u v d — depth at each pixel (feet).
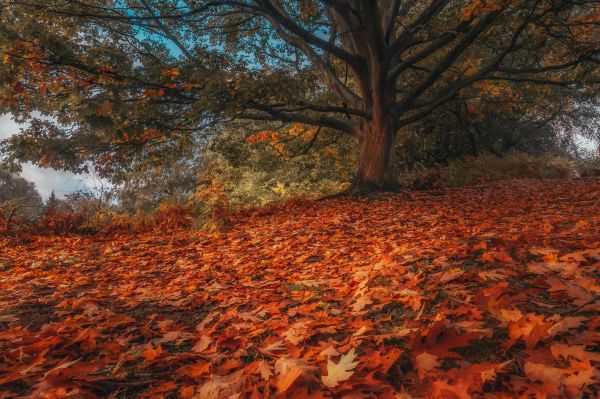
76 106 23.71
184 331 8.23
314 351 6.34
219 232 24.90
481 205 26.58
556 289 7.71
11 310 10.11
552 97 50.55
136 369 6.44
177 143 41.70
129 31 38.40
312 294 10.13
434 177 42.45
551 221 16.67
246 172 63.82
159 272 15.90
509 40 42.70
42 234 28.14
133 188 62.85
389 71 41.45
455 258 10.97
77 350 7.08
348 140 57.47
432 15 36.42
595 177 40.40
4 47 24.21
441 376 5.42
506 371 5.42
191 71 31.37
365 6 31.65
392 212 27.02
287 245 18.86
